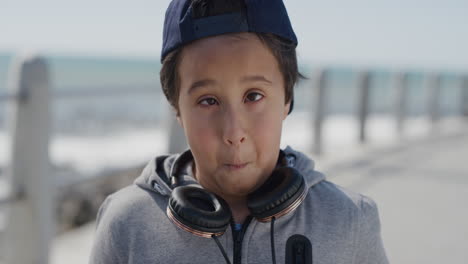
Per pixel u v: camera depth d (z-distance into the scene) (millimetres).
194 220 1015
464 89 11102
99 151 9102
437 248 3402
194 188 1106
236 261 1134
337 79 35812
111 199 1308
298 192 1084
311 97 6016
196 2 1045
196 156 1104
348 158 6008
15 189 2721
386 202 4375
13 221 2760
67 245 3381
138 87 3572
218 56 1020
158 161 1341
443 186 4949
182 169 1270
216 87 1033
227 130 1026
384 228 3770
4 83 27297
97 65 38125
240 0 1035
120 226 1197
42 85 2691
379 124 10539
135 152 9086
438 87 9867
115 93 3332
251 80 1032
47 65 2719
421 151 6867
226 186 1102
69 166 6945
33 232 2746
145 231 1172
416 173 5441
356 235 1180
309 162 1321
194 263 1126
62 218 4879
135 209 1215
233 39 1025
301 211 1188
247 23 1032
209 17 1033
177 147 3809
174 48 1094
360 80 7277
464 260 3215
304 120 8672
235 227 1167
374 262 1210
